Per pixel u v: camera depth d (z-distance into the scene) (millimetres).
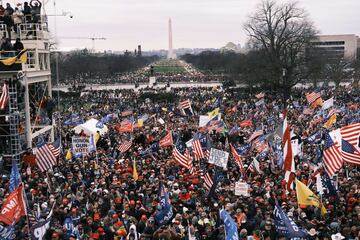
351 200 18250
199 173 24031
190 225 15641
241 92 92875
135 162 25625
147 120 49250
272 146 29156
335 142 21281
